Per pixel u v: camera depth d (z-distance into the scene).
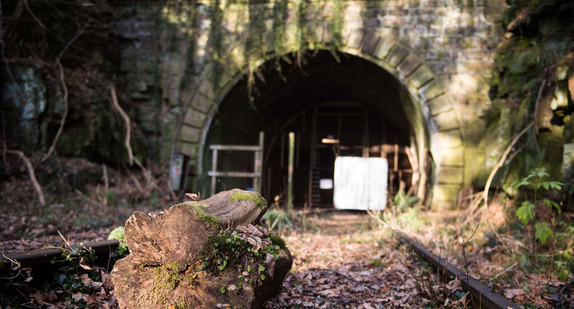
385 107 18.55
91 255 4.14
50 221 8.45
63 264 4.04
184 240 3.40
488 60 13.38
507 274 5.41
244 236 3.56
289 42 13.98
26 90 11.76
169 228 3.42
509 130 10.89
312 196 21.61
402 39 13.67
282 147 21.34
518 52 11.06
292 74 15.64
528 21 10.21
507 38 12.16
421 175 14.86
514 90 11.13
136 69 14.95
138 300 3.36
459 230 8.64
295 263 6.50
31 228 7.67
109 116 13.90
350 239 9.23
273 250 3.71
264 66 14.26
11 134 11.50
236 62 14.30
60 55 12.59
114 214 10.15
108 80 14.25
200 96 14.50
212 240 3.37
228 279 3.33
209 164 14.94
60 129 12.15
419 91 13.59
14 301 3.34
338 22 13.65
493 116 12.76
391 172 20.38
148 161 14.62
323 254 7.45
